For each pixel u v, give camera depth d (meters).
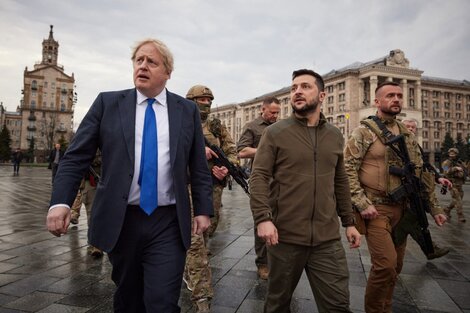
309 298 3.41
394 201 2.82
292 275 2.33
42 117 88.62
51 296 3.34
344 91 74.56
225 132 4.07
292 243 2.29
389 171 2.87
